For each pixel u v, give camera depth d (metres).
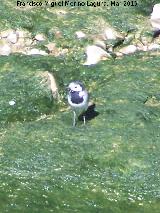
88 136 17.55
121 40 23.23
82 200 15.38
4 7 23.98
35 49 22.62
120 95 19.50
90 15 23.94
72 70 21.02
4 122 18.77
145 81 20.17
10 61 21.20
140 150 17.02
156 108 18.94
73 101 17.67
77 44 22.69
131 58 21.69
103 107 18.94
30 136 17.69
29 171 16.27
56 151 17.00
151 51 22.59
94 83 20.55
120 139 17.39
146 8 24.61
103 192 15.67
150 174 16.30
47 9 24.22
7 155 16.84
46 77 20.31
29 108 19.30
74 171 16.33
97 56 22.11
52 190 15.62
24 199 15.23
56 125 18.17
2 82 20.23
